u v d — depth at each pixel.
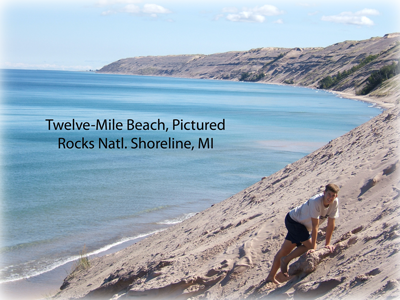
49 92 163.38
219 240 8.49
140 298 7.15
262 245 6.89
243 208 12.05
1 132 54.28
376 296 3.87
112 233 18.23
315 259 5.22
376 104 108.06
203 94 170.88
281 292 5.27
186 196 24.91
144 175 30.59
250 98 145.25
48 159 37.00
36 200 23.55
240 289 6.05
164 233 14.63
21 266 14.60
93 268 13.02
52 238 17.52
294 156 38.81
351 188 7.24
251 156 38.66
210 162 35.75
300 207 5.26
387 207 5.94
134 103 115.25
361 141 12.07
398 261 4.23
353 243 5.35
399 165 6.98
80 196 24.58
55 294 12.00
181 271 7.54
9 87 194.25
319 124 66.88
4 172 31.09
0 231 18.28
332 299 4.41
